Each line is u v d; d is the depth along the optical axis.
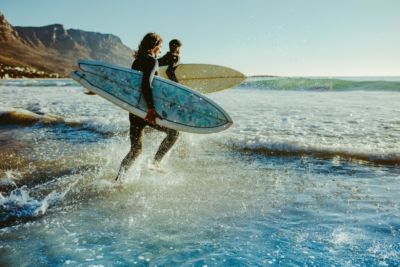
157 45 4.09
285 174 4.27
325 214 3.00
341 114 9.42
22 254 2.34
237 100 14.95
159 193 3.59
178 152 5.54
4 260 2.27
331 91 20.89
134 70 4.12
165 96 4.21
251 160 5.01
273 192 3.61
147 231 2.69
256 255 2.30
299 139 6.12
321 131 6.91
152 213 3.05
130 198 3.45
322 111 10.20
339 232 2.63
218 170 4.48
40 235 2.63
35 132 7.60
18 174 4.37
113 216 2.99
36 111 11.10
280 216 2.98
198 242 2.51
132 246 2.45
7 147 6.05
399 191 3.54
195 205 3.25
